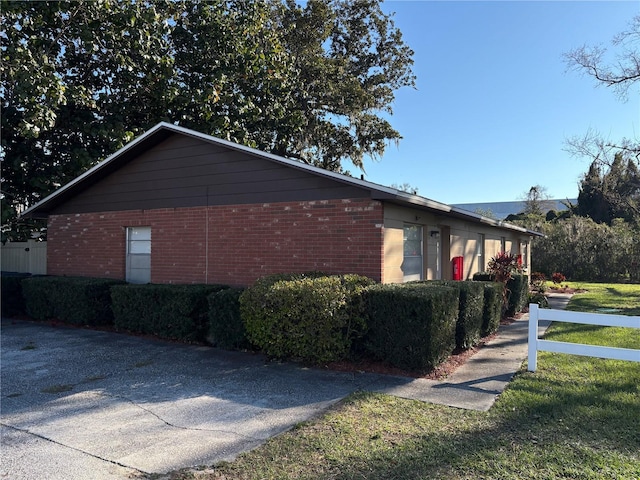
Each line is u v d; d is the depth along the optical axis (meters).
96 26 13.30
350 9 24.02
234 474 3.70
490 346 8.77
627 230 27.67
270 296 7.05
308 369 6.99
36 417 5.09
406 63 24.88
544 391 5.74
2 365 7.37
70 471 3.79
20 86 11.40
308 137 21.80
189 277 10.42
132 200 11.41
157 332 9.30
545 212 52.00
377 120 23.12
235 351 8.22
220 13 16.52
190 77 16.86
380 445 4.20
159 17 13.87
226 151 10.00
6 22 12.10
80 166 14.38
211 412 5.18
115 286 9.98
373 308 7.04
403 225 9.44
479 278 13.03
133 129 15.84
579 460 3.84
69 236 12.67
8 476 3.71
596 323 6.37
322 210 8.77
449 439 4.31
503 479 3.55
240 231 9.75
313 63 20.47
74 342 9.05
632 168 22.25
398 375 6.64
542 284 19.61
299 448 4.15
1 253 15.19
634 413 4.91
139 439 4.45
